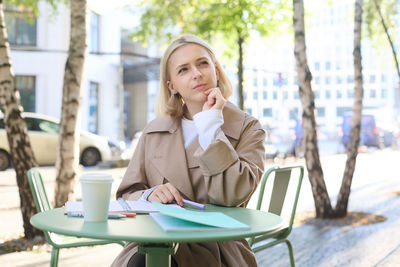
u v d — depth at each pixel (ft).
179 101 6.91
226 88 6.81
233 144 6.36
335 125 101.55
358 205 22.06
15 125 14.53
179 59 6.42
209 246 5.83
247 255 6.17
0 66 14.52
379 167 43.57
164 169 6.63
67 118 14.64
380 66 33.96
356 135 18.84
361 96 18.92
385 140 75.92
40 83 62.59
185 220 4.56
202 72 6.34
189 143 6.71
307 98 18.58
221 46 30.91
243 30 26.53
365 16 29.66
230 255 5.88
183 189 6.47
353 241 15.02
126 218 4.91
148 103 108.06
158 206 4.96
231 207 5.84
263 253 13.65
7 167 38.11
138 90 110.32
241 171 5.67
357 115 18.63
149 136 7.00
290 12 27.02
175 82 6.52
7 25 60.03
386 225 17.42
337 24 98.99
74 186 14.73
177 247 5.67
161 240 3.89
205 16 27.89
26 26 61.31
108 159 42.75
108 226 4.43
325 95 103.60
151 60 79.20
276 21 27.78
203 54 6.41
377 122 78.23
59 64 63.36
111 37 75.15
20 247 14.05
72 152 14.70
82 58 14.80
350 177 18.75
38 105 62.64
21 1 25.71
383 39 30.40
